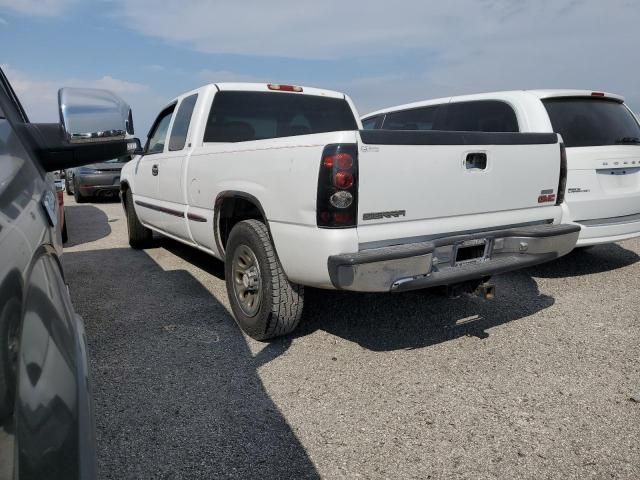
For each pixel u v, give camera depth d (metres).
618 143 4.77
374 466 2.18
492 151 3.15
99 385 2.88
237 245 3.47
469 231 3.12
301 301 3.28
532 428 2.45
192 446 2.32
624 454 2.24
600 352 3.28
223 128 4.45
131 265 5.70
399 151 2.74
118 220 9.61
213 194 3.80
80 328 1.37
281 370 3.06
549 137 3.49
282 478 2.11
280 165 2.91
